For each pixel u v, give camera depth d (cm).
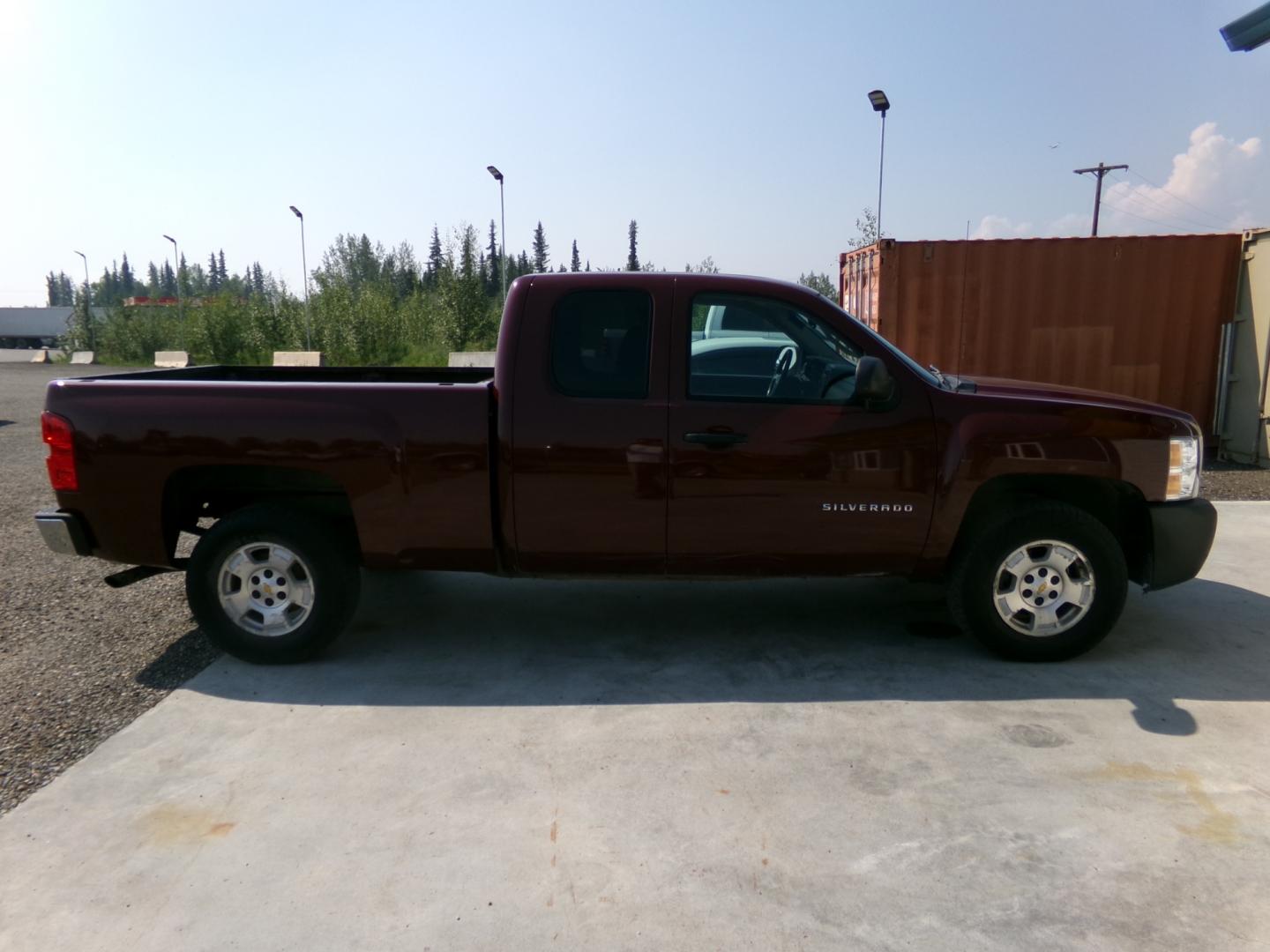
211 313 3331
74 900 271
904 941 251
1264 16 715
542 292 429
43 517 439
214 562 438
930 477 425
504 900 270
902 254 988
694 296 430
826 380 436
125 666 451
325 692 418
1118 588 434
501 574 449
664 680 430
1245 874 280
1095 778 337
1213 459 1020
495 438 427
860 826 307
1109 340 997
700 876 280
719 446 421
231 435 426
